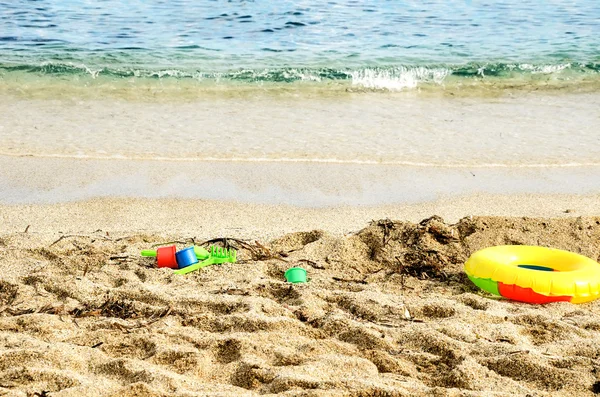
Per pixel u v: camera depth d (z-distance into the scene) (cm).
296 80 911
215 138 698
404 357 420
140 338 426
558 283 471
